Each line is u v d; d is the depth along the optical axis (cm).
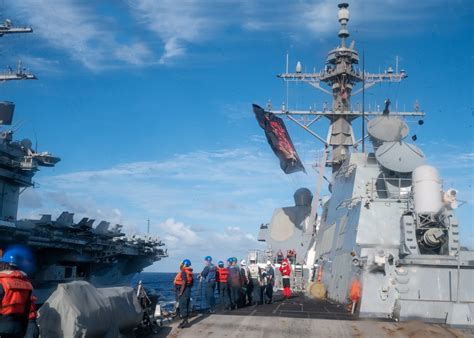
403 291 1302
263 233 3250
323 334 1109
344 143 2938
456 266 1316
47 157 4456
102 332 912
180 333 1144
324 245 2150
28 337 723
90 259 4534
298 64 3030
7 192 4300
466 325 1181
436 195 1420
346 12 2997
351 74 2934
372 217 1554
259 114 2638
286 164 2898
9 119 4259
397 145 1677
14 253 740
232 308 1576
